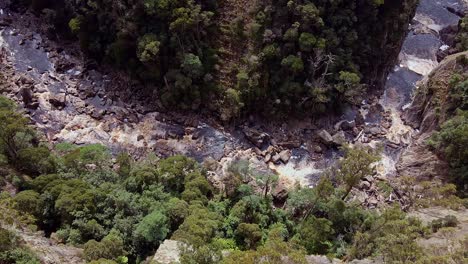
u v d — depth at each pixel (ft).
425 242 146.82
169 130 241.14
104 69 264.93
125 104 250.57
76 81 260.21
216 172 224.74
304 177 230.27
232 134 242.17
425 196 203.72
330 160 237.66
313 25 235.40
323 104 244.22
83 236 169.48
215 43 247.50
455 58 238.48
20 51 272.72
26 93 242.99
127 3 237.66
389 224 157.89
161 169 202.08
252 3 244.01
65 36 278.87
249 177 219.00
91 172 198.49
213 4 246.47
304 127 246.68
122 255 162.30
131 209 181.06
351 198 218.79
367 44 255.29
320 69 243.60
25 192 172.65
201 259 123.54
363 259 151.74
